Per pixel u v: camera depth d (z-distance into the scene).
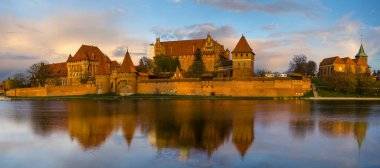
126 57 140.38
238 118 55.47
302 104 89.50
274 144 34.25
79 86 152.75
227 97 119.56
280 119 54.19
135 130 42.97
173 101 105.81
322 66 189.38
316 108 76.06
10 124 50.50
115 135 39.44
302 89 121.50
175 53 181.75
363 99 114.44
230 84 125.19
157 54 184.12
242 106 82.00
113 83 146.12
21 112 71.75
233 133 40.66
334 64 177.88
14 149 32.78
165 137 38.00
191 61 177.75
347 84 127.88
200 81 129.25
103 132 41.69
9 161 28.66
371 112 66.38
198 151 31.16
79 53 190.62
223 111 67.94
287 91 119.88
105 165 27.05
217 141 35.72
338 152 30.95
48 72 190.12
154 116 58.88
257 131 42.16
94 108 80.31
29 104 103.88
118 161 28.05
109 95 140.88
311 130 43.06
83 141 36.12
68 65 194.25
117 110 72.75
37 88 165.25
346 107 79.12
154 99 118.38
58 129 44.66
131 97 128.25
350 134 40.25
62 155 30.25
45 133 41.53
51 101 122.38
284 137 38.12
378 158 28.86
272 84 121.00
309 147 32.91
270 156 29.39
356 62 185.50
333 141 35.94
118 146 33.41
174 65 171.88
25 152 31.53
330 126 46.56
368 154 30.19
